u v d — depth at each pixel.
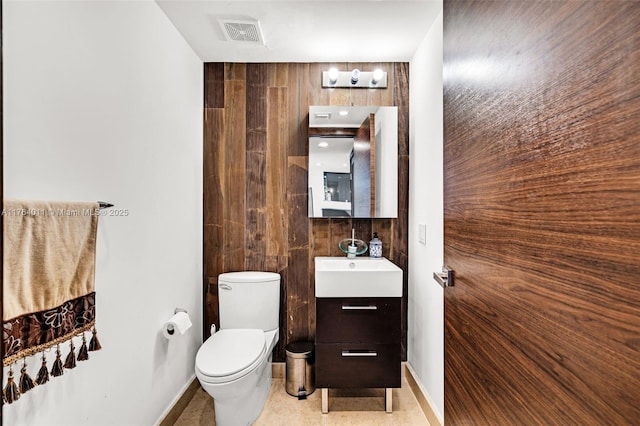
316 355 1.88
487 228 0.78
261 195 2.35
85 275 1.06
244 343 1.84
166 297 1.76
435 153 1.79
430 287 1.85
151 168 1.61
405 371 2.30
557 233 0.55
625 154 0.42
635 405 0.41
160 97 1.70
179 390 1.92
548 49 0.56
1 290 0.61
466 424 0.91
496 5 0.73
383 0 1.64
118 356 1.35
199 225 2.25
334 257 2.32
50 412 1.03
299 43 2.06
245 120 2.34
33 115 0.96
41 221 0.91
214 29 1.89
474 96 0.84
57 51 1.04
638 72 0.40
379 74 2.26
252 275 2.22
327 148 2.29
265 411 1.92
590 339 0.48
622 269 0.43
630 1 0.42
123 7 1.38
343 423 1.81
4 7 0.87
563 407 0.53
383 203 2.29
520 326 0.65
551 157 0.56
